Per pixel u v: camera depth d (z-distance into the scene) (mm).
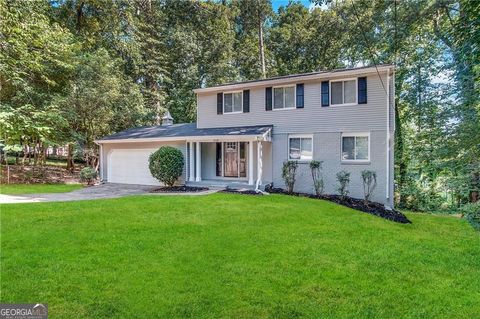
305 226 8156
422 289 4707
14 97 18391
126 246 6117
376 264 5648
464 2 8117
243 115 16234
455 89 12609
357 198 13266
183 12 29188
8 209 9172
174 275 4863
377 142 12992
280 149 15164
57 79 20516
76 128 21531
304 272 5129
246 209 9859
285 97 15094
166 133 17750
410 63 17469
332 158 13898
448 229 9281
